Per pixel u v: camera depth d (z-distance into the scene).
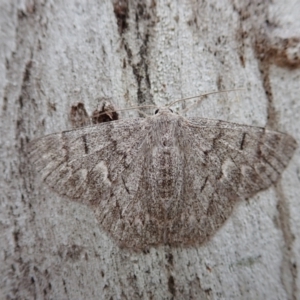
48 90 0.05
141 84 0.05
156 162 0.05
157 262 0.05
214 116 0.05
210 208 0.05
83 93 0.05
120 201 0.05
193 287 0.05
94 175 0.05
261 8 0.05
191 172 0.05
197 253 0.05
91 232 0.05
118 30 0.05
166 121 0.05
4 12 0.05
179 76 0.05
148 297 0.05
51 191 0.05
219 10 0.05
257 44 0.05
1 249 0.05
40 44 0.05
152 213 0.05
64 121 0.05
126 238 0.05
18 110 0.05
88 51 0.05
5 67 0.05
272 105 0.05
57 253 0.05
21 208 0.05
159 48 0.05
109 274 0.05
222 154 0.05
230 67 0.05
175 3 0.05
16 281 0.05
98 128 0.05
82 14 0.05
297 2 0.05
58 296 0.05
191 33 0.05
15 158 0.05
